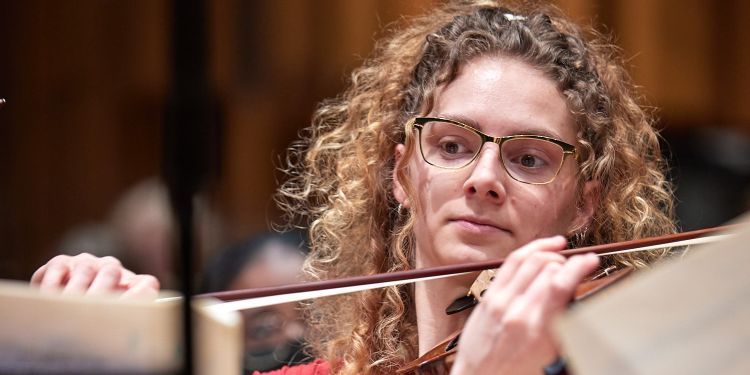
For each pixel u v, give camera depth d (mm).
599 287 4145
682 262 3088
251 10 12188
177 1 4297
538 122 5320
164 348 3512
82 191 13414
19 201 13469
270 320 7598
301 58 12328
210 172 9547
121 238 10125
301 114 12344
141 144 13180
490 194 5203
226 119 12156
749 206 11633
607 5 12352
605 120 5660
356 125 6672
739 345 3027
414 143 5477
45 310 3594
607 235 5746
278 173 12344
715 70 12969
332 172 6750
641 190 6016
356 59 12289
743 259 3086
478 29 5582
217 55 12031
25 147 13484
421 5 11391
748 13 12961
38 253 13305
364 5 12297
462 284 5340
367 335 5922
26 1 13367
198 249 3822
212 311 3484
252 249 8125
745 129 12891
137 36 13133
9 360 3596
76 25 13234
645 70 12594
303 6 12312
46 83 13406
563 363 4000
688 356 3004
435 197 5324
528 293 3932
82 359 3553
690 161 12227
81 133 13367
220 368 3404
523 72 5410
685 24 12797
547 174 5316
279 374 6270
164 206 9836
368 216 6195
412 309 5902
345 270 6352
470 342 4051
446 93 5477
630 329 3020
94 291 5051
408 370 4914
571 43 5660
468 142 5344
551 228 5328
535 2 6633
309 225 6895
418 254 5555
